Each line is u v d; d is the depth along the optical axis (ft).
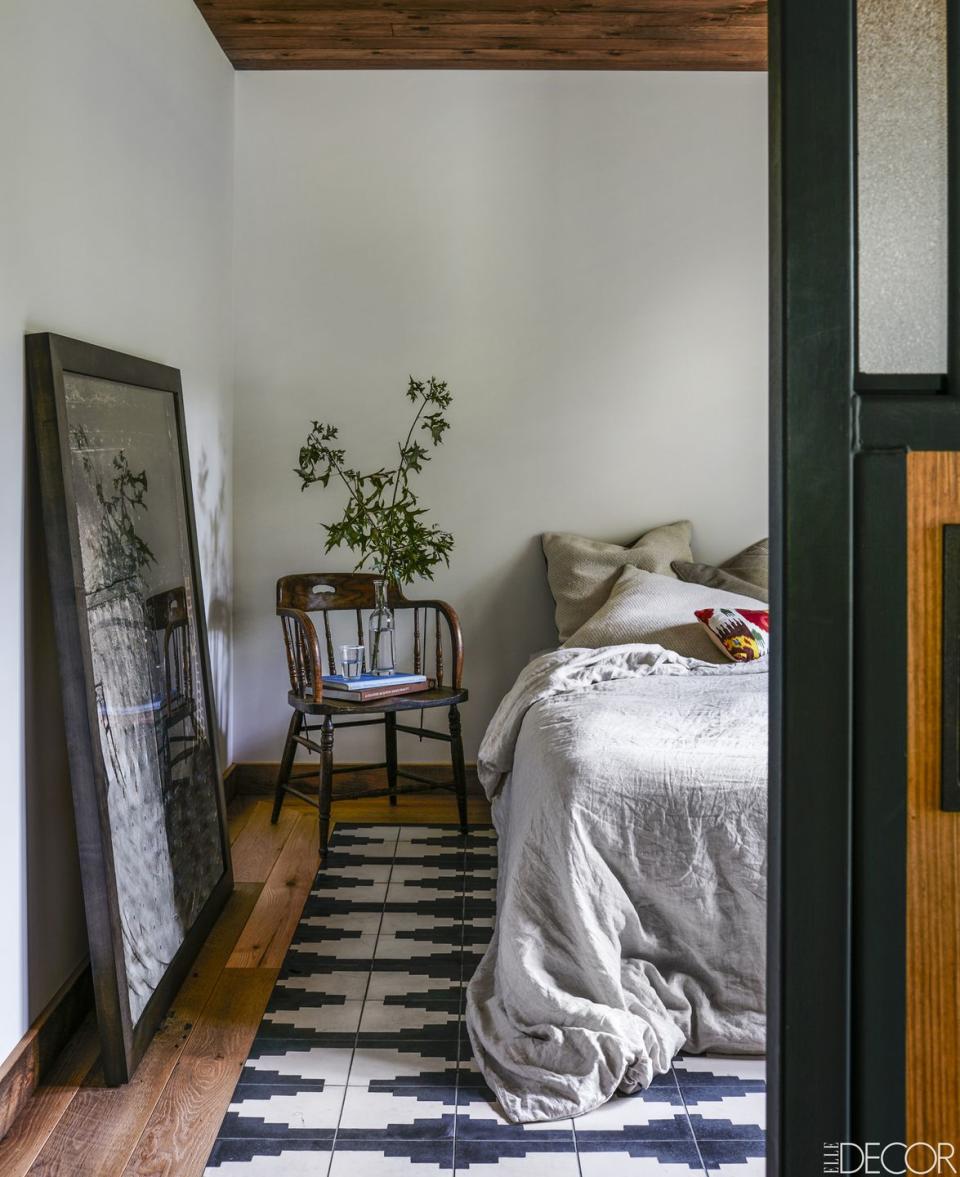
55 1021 7.99
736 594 13.58
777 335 3.15
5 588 7.37
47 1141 6.91
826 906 3.14
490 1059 7.84
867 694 3.10
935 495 3.09
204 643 11.40
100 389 8.87
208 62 13.15
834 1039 3.16
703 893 8.08
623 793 8.11
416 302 14.71
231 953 9.82
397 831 13.44
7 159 7.35
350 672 13.01
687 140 14.62
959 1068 3.17
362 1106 7.32
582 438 14.87
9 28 7.38
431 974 9.38
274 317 14.71
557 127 14.60
